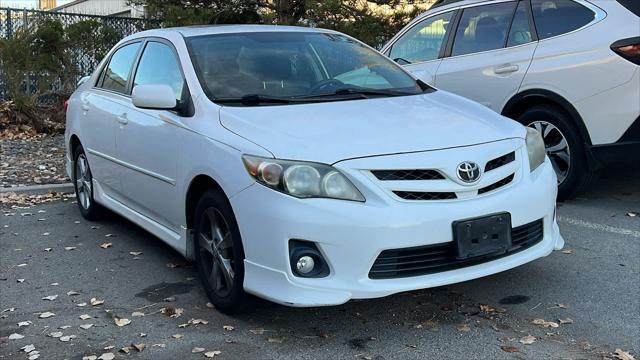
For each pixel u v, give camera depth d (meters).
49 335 3.82
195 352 3.56
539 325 3.82
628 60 5.53
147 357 3.52
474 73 6.70
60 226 6.17
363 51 5.30
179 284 4.61
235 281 3.79
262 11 13.73
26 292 4.52
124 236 5.81
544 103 6.25
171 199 4.45
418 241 3.46
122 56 5.77
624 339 3.65
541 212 3.90
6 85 11.39
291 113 4.02
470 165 3.62
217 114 4.11
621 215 5.90
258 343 3.66
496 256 3.71
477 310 4.04
